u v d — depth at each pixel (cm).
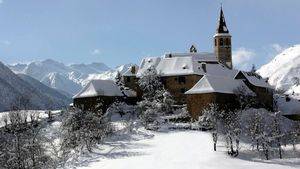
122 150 8725
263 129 9894
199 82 11756
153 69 13300
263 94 13162
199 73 13288
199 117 10850
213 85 11550
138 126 10844
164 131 10419
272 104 13462
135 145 9156
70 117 9831
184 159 7769
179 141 9400
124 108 12562
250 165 7606
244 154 8738
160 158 7869
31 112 10194
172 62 13738
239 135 9888
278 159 8588
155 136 9994
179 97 13162
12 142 6969
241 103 11669
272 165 7812
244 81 12988
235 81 12544
